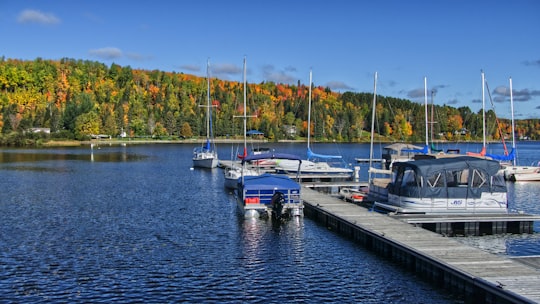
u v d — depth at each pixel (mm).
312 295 17922
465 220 26938
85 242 24953
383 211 29906
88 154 99500
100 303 17078
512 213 28453
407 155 76688
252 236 26344
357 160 87250
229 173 47656
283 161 54531
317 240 25562
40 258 22141
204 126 163750
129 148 127625
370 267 21031
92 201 37719
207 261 21859
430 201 28359
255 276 19906
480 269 17516
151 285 18828
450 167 28672
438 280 18844
